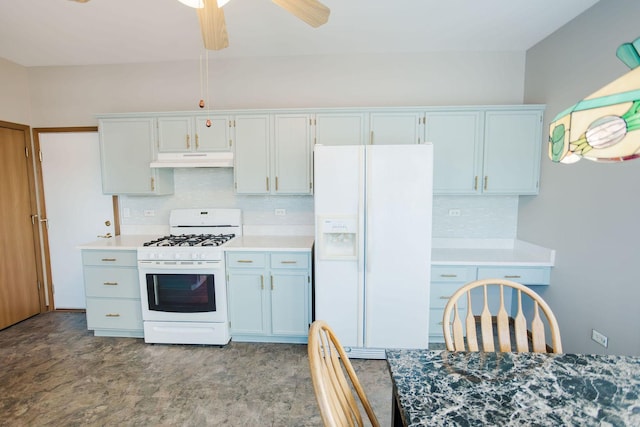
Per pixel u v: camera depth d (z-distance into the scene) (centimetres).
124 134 302
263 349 273
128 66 326
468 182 283
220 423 189
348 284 250
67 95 333
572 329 238
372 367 246
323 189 245
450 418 92
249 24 248
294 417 194
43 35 262
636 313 188
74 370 242
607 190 207
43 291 353
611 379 111
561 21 243
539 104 276
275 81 316
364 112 281
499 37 272
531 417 92
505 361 123
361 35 268
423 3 219
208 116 294
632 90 66
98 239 324
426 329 250
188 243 285
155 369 243
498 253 294
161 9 224
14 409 200
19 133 327
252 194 302
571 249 239
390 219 243
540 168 277
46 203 347
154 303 276
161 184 312
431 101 308
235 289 277
